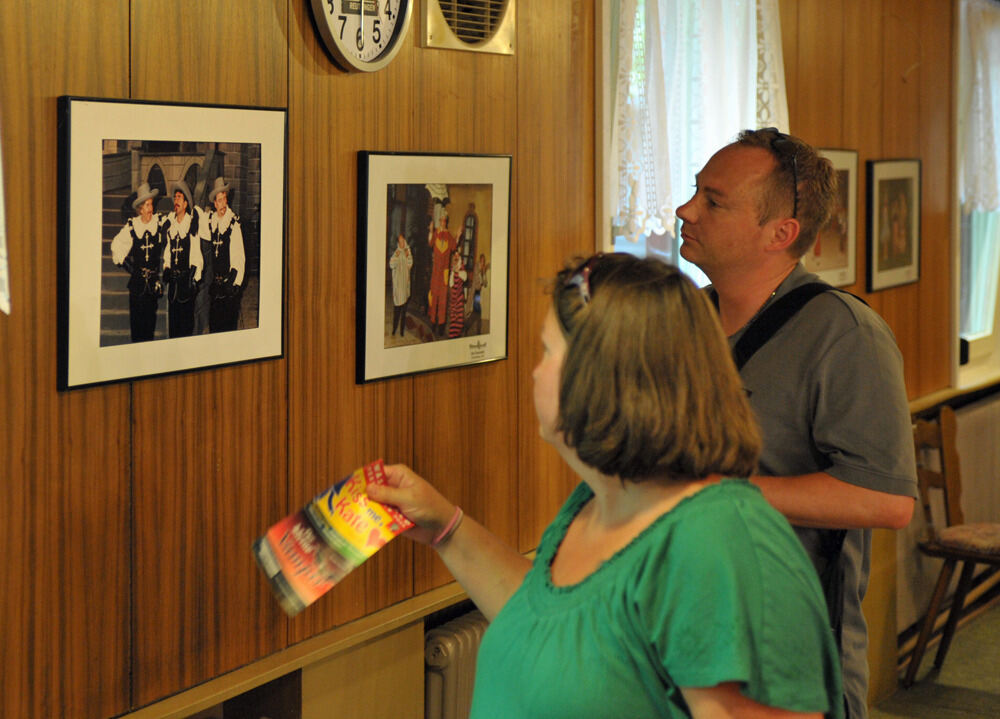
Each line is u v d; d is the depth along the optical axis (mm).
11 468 1778
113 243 1859
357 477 1535
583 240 2932
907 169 4426
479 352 2637
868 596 3918
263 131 2088
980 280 5301
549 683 1130
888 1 4250
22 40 1730
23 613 1818
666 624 1079
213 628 2127
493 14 2594
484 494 2709
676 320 1117
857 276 4152
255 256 2105
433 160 2453
